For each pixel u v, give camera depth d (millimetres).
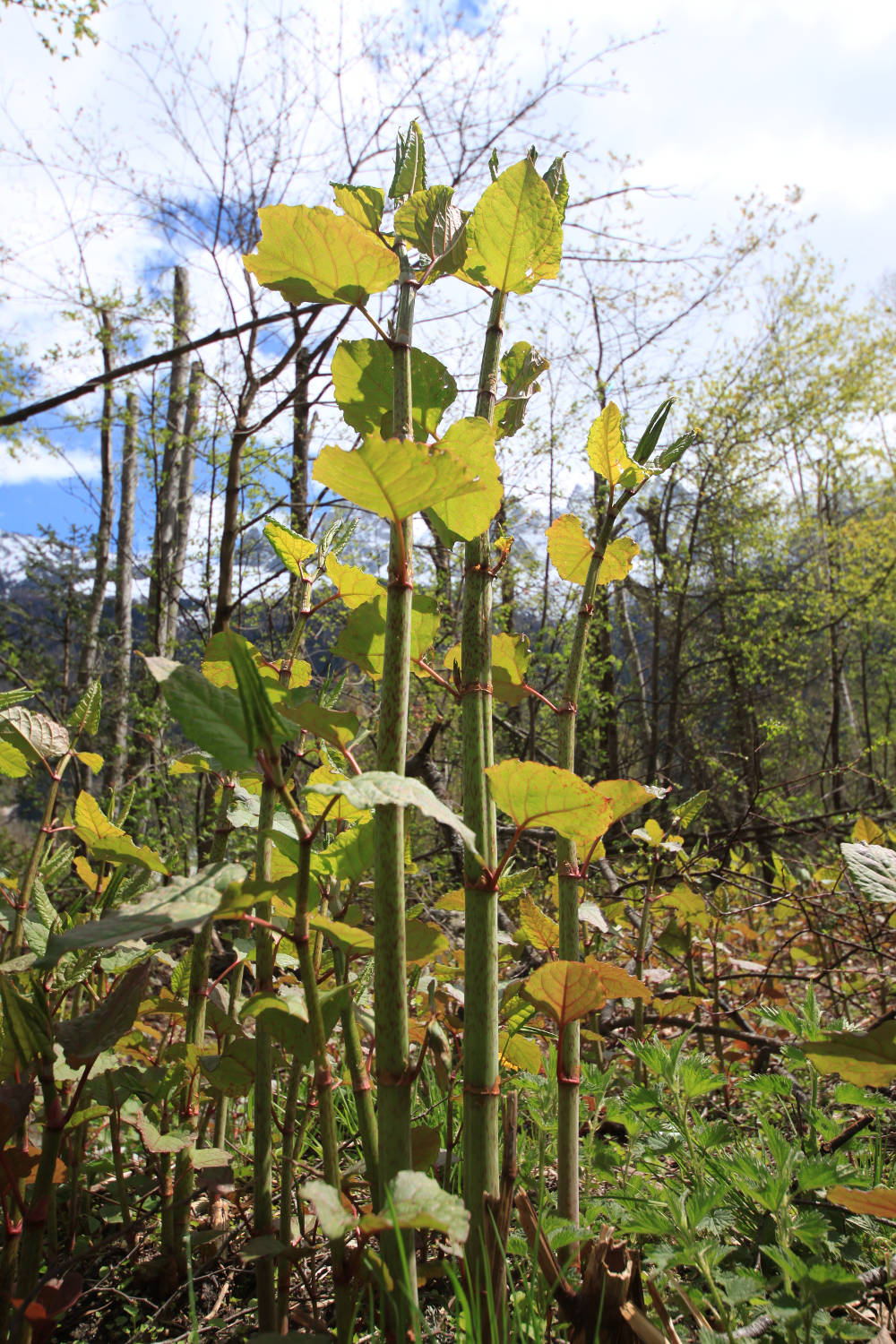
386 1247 791
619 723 9672
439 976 1479
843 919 2967
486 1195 892
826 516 13750
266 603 5570
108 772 5805
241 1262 1331
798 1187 1133
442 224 1031
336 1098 1746
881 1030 924
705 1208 1028
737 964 2498
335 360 1026
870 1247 1238
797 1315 868
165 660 825
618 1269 959
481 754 984
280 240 914
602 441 1193
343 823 1181
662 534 11664
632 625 12164
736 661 11211
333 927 813
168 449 8180
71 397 4414
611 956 2648
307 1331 962
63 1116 917
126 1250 1388
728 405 11570
